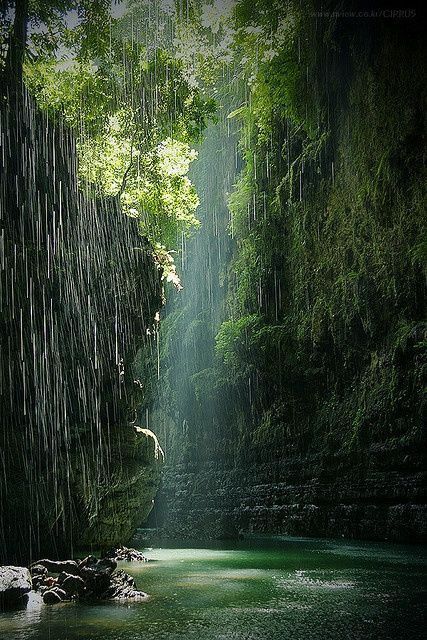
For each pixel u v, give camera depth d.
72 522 16.59
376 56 22.41
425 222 20.73
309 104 26.56
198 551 19.50
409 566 14.55
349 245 25.00
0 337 15.61
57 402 17.11
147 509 19.50
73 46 20.25
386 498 21.66
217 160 37.97
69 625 8.20
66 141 19.42
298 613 8.95
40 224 17.69
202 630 7.89
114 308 19.81
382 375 22.72
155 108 22.05
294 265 29.14
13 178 17.02
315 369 27.27
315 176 27.38
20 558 14.78
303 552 18.44
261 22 27.50
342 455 24.42
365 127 23.48
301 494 27.11
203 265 38.34
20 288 16.42
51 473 16.17
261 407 31.70
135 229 21.53
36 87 20.42
